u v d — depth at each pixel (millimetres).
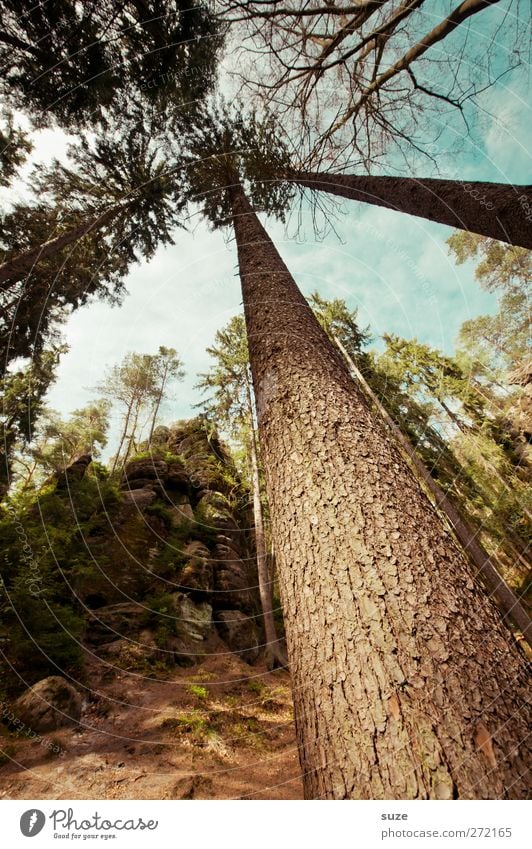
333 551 1565
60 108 5188
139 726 4074
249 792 3223
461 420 13852
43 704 3760
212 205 6715
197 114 5617
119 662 5598
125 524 9492
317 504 1752
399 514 1643
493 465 12195
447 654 1203
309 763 1248
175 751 3701
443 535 1650
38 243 6441
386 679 1191
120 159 5945
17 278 6371
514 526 10984
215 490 13305
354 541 1553
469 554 8352
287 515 1850
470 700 1116
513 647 1299
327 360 2658
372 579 1421
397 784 1029
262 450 2398
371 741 1118
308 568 1602
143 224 6879
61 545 6910
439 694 1129
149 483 11867
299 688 1408
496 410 15359
